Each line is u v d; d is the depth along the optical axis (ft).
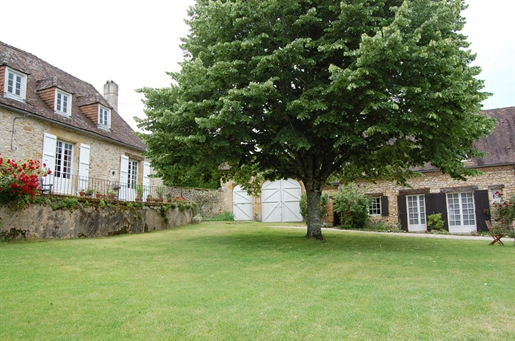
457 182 55.88
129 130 63.72
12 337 10.41
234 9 29.25
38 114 41.34
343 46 27.40
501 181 52.90
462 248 31.14
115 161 55.26
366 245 32.30
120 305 13.48
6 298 14.06
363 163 37.32
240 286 16.74
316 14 30.22
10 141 38.50
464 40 32.60
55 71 55.16
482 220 52.70
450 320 12.10
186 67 29.71
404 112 27.58
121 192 55.47
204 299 14.42
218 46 29.17
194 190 77.05
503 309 13.26
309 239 35.86
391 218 60.08
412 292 15.66
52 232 33.47
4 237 29.58
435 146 29.58
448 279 18.35
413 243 34.65
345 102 27.43
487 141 56.44
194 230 47.80
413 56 25.48
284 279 18.29
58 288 15.75
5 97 38.55
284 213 76.33
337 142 27.68
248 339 10.50
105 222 39.19
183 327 11.34
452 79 26.22
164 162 31.68
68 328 11.16
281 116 30.73
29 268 19.84
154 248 29.17
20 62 47.80
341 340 10.46
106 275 18.78
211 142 28.94
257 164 38.73
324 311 12.95
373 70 25.18
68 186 45.98
